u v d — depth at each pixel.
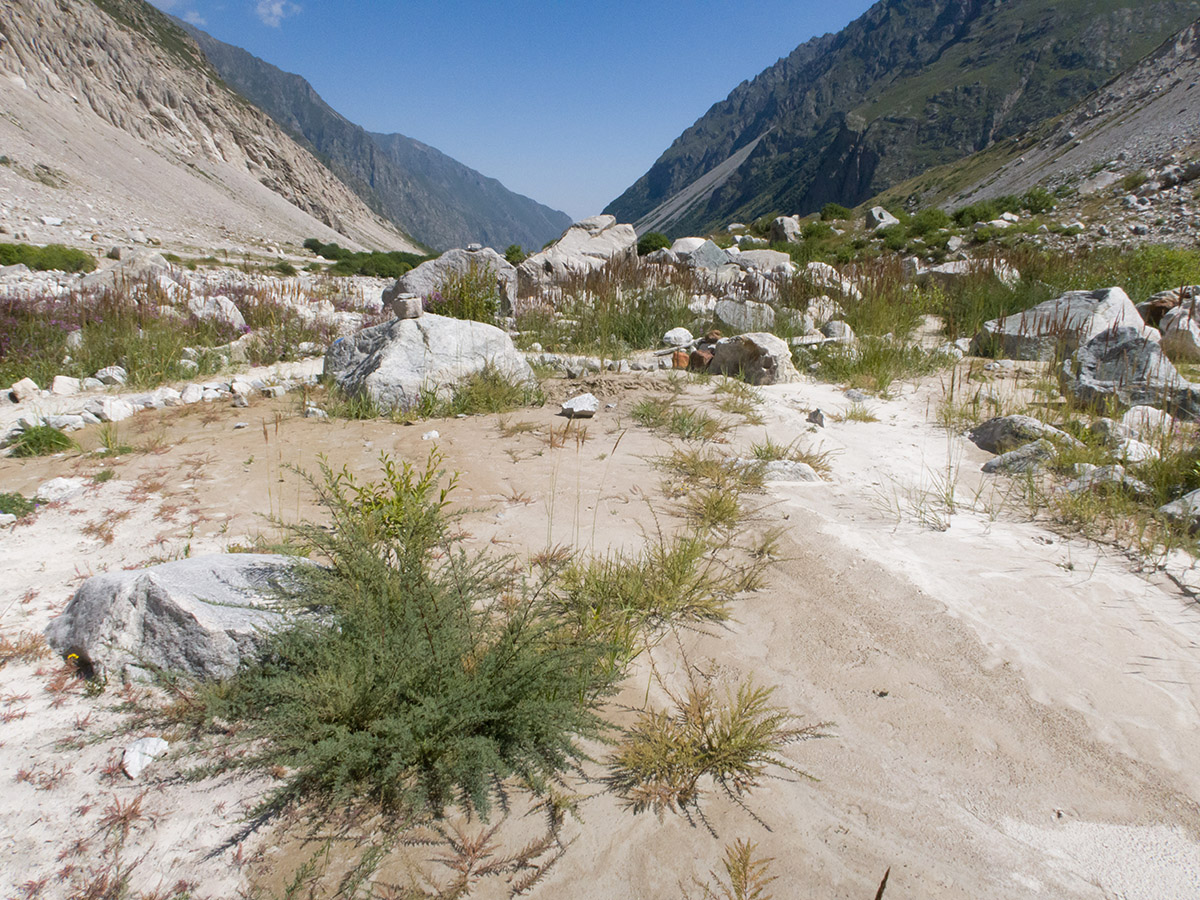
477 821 2.31
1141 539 4.10
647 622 3.41
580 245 15.34
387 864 2.14
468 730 2.53
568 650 2.77
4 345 8.77
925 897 2.04
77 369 8.66
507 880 2.10
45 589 3.45
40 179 45.59
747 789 2.46
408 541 3.48
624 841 2.24
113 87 82.38
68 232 35.50
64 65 74.81
